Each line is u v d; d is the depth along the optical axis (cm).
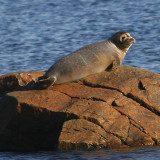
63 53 9838
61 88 5594
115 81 5662
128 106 5297
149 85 5550
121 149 4897
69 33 12169
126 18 14250
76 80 5769
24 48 10388
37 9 16612
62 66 5706
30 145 5372
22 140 5397
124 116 5178
